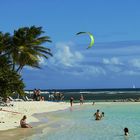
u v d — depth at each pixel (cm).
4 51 6781
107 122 4184
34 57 6794
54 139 2917
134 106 7125
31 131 3350
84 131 3375
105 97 12900
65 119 4534
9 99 6119
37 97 7675
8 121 3953
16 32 6856
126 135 3106
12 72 4556
